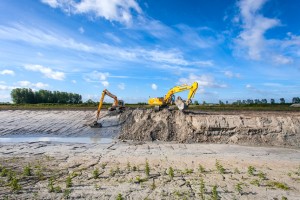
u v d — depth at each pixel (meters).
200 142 24.45
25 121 32.44
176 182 12.32
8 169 14.16
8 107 45.84
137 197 10.58
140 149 20.45
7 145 21.86
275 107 44.50
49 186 11.58
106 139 25.97
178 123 26.94
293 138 24.05
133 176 13.20
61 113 36.31
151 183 12.18
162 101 30.72
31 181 12.38
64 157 17.20
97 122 30.78
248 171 13.95
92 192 11.05
